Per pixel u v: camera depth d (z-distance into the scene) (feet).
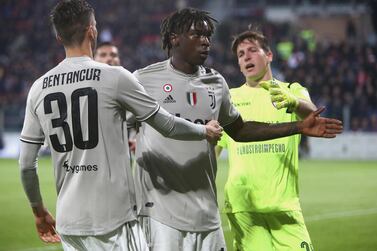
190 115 51.96
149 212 52.01
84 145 44.39
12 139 307.37
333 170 227.20
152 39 402.52
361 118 284.41
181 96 52.01
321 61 327.67
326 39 400.88
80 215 44.45
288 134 51.19
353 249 96.58
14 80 350.02
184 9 52.03
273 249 62.49
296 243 61.00
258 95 65.10
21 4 430.61
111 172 44.60
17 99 338.75
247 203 62.39
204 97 52.19
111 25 409.90
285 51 351.25
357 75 316.19
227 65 348.79
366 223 119.44
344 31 400.06
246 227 62.85
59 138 45.03
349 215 129.29
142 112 45.11
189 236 51.85
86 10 45.73
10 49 405.18
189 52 51.55
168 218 51.42
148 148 52.08
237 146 63.26
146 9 430.20
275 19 416.05
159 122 45.52
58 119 44.83
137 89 45.09
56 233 50.72
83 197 44.52
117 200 44.62
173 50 52.60
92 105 44.27
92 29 46.19
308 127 50.31
